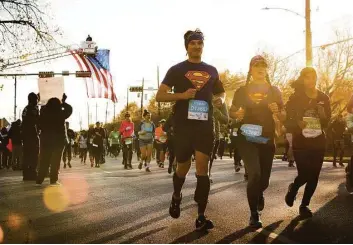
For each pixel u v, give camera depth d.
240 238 4.57
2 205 6.96
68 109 10.22
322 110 5.77
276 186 9.44
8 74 23.66
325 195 7.90
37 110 11.70
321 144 5.71
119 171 15.84
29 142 11.60
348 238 4.57
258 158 5.25
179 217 5.79
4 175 14.35
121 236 4.71
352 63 43.38
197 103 4.93
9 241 4.50
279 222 5.42
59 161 10.23
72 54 24.53
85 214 6.07
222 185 9.83
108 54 25.41
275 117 5.42
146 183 10.45
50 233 4.88
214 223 5.36
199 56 5.08
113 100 26.25
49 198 7.75
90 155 20.25
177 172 5.16
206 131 4.93
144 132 15.42
